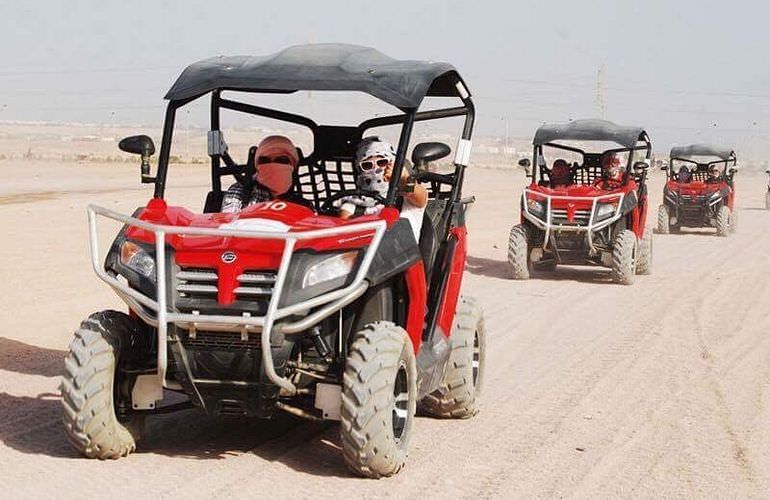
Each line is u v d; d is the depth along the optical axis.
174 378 7.36
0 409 8.72
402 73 7.68
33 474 6.99
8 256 18.53
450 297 8.63
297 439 8.09
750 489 7.28
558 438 8.48
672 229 32.28
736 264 22.16
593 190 19.28
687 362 11.63
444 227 8.73
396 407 7.45
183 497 6.64
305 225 7.27
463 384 8.89
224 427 8.38
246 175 8.72
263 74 7.66
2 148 92.94
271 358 6.83
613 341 12.87
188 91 7.71
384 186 8.20
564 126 20.23
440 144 7.89
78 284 15.75
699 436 8.62
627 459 7.92
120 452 7.38
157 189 7.75
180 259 7.09
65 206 28.97
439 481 7.22
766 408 9.59
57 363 10.64
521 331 13.53
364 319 7.59
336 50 8.09
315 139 8.90
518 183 57.78
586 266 21.56
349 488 6.96
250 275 7.01
